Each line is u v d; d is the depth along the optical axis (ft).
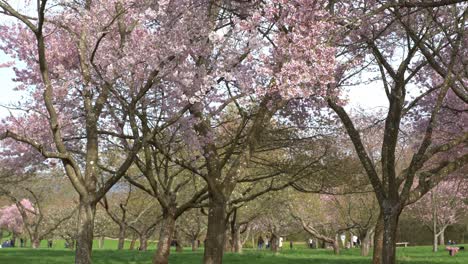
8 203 200.95
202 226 147.54
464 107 59.57
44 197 144.97
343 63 46.06
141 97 43.16
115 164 92.17
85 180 40.16
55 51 52.75
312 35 34.27
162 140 50.78
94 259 75.00
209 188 44.75
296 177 59.47
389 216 38.09
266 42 37.78
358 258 88.63
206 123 47.65
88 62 45.19
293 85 33.47
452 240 213.25
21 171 67.21
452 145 36.60
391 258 37.50
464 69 41.57
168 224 54.39
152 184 52.60
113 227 168.76
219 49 41.27
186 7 40.93
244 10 43.09
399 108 44.32
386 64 45.16
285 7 34.50
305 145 57.98
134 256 80.84
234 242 119.14
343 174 58.95
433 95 59.77
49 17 50.37
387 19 48.32
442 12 47.55
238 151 54.19
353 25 39.73
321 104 48.32
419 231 211.20
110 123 54.13
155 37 40.09
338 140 62.08
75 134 57.82
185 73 39.93
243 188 97.60
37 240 134.41
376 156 95.25
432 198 138.41
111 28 47.75
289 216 141.08
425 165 72.64
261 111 44.62
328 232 180.96
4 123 57.06
